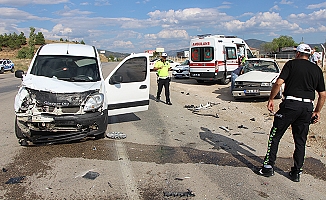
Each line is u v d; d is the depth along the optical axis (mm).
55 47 7348
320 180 4535
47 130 5441
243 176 4609
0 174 4461
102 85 6230
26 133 5512
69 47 7438
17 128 5652
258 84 11086
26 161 5000
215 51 16844
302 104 4320
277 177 4605
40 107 5395
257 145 6234
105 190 4020
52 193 3898
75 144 5953
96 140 6277
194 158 5363
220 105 10969
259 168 4840
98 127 5789
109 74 6809
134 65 7098
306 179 4559
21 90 5652
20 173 4516
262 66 12961
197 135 6941
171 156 5438
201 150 5832
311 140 6555
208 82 19938
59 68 6668
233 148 5996
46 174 4496
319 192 4133
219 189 4141
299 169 4445
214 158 5387
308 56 4492
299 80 4348
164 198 3840
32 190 3971
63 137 5715
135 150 5719
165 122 8227
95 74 6715
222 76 17609
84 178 4387
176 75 23344
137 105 7234
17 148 5633
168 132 7145
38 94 5461
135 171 4695
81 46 7684
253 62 13250
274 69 12758
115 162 5066
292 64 4422
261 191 4117
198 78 17672
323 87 4422
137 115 9141
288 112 4383
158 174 4598
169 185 4223
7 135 6480
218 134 7059
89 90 5699
